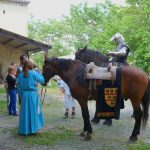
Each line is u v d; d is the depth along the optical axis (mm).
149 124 8781
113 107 6707
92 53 7668
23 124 7195
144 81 6656
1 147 6281
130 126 8453
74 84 6938
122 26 26219
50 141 6730
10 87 10039
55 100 15195
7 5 32219
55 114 10508
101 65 7531
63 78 7203
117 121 9211
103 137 7176
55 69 7301
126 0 27422
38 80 7219
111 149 6176
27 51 25656
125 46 8227
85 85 6812
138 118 6723
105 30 29984
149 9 25422
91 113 10977
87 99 6926
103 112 6730
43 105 13039
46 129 7973
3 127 8164
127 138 7105
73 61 7148
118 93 6637
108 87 6664
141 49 24922
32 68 7227
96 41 30062
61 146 6387
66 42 50344
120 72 6641
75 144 6543
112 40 8391
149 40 24781
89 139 6859
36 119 7246
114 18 31500
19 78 7230
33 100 7211
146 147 6320
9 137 7094
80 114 10570
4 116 9930
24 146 6363
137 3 26984
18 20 32750
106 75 6625
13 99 10062
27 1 32656
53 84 26438
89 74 6691
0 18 32125
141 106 6871
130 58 25797
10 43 23250
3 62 25672
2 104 12703
